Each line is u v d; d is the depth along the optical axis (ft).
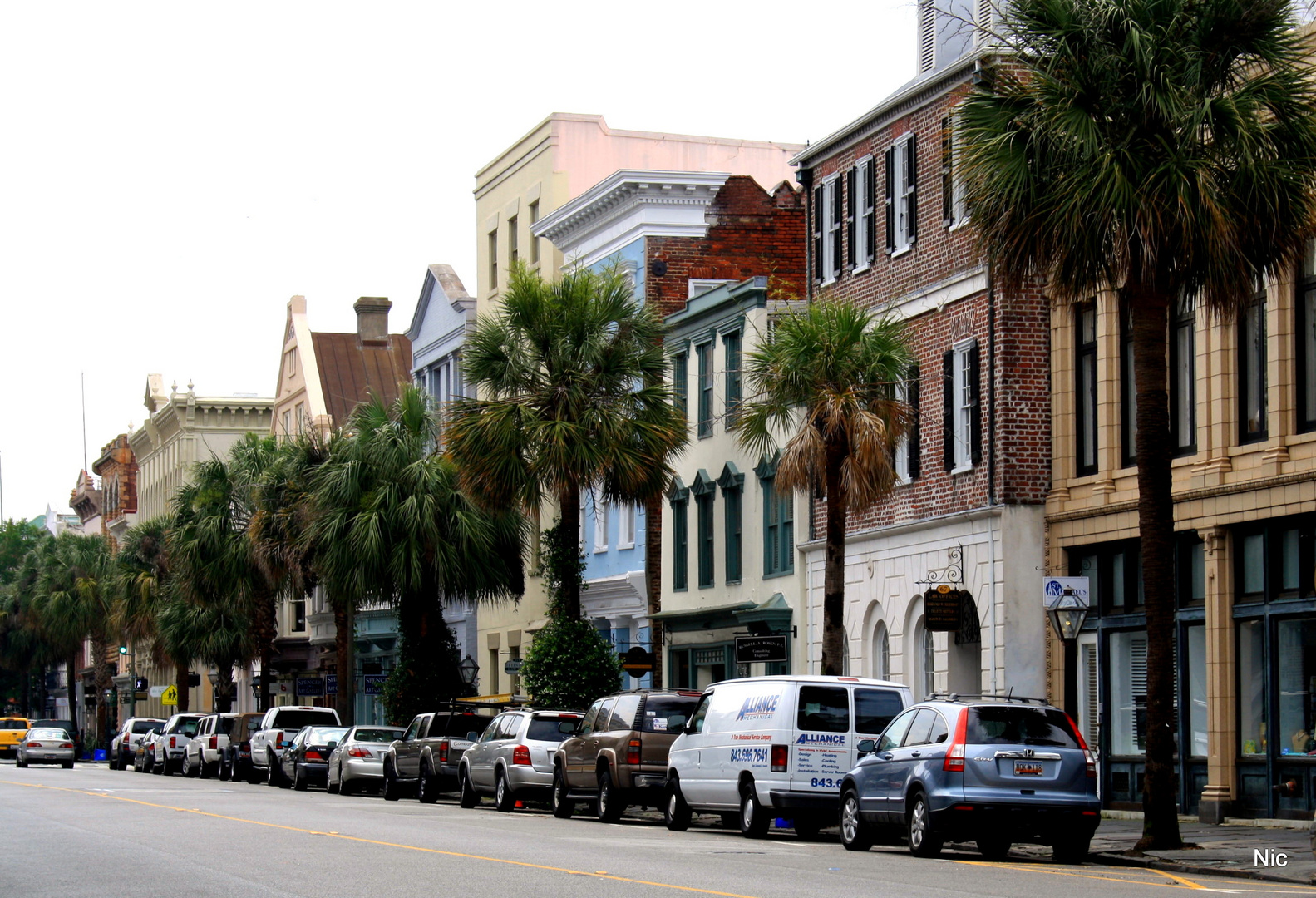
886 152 154.40
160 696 334.85
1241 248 90.84
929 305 145.69
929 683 146.61
